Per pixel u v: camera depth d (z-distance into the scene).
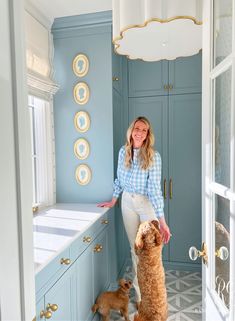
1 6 0.54
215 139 0.98
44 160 2.14
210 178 1.00
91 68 2.14
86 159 2.21
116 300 1.75
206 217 1.05
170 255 2.64
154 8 1.06
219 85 0.92
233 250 0.72
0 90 0.54
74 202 2.25
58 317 1.22
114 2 1.22
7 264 0.56
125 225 1.91
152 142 1.78
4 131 0.55
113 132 2.18
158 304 1.49
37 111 2.12
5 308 0.55
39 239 1.34
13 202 0.58
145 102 2.61
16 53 0.59
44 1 1.84
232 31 0.74
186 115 2.53
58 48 2.18
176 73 2.53
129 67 2.62
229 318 0.78
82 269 1.55
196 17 1.07
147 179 1.78
